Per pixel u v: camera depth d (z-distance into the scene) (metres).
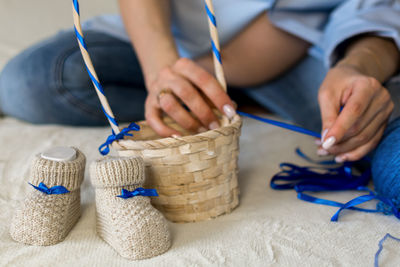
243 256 0.54
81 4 1.70
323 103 0.68
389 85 0.84
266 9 1.09
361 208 0.67
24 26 1.68
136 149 0.60
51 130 1.10
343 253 0.54
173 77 0.71
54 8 1.70
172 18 1.13
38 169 0.59
